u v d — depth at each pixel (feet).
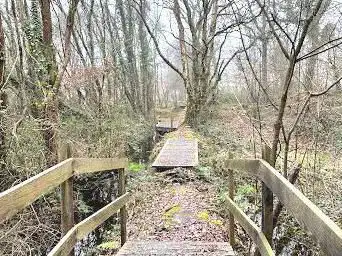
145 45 105.19
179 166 36.32
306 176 23.47
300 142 25.11
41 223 25.18
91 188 38.55
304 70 23.85
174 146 49.73
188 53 79.10
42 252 25.52
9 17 41.29
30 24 37.83
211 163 38.06
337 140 26.45
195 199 27.14
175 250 16.51
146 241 18.28
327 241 5.15
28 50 37.19
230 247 16.90
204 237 20.27
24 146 29.37
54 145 32.09
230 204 16.71
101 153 42.50
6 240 21.70
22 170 27.86
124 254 16.07
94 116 46.88
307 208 6.14
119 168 17.88
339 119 25.45
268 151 10.69
